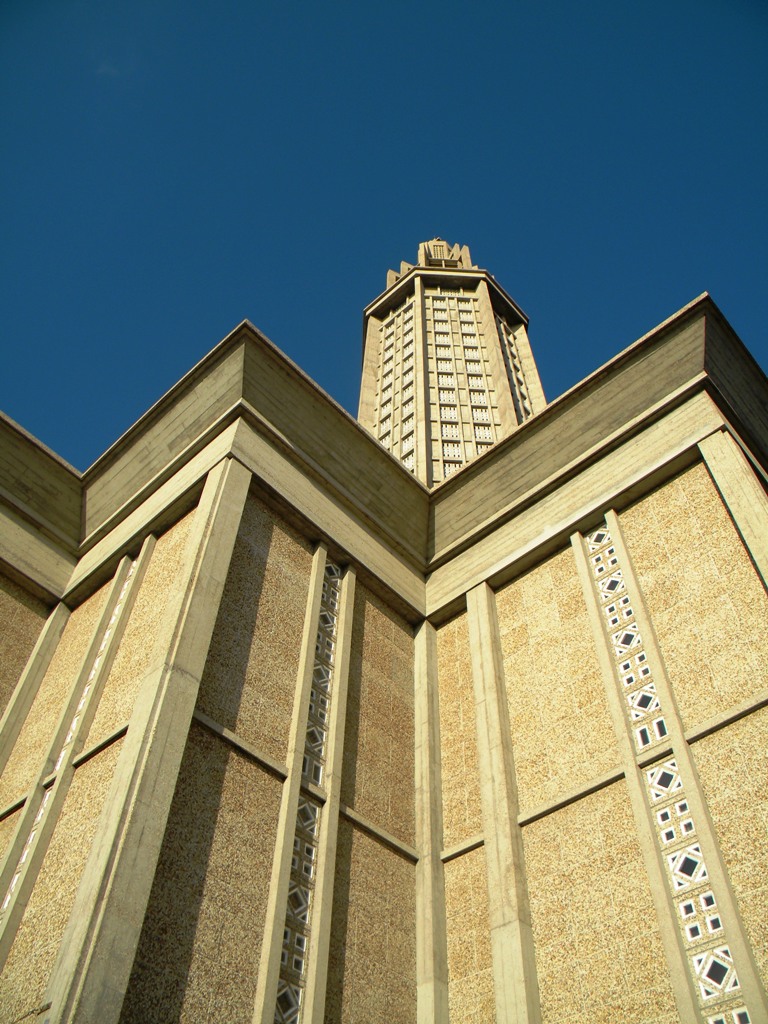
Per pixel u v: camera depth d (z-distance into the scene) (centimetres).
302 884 978
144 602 1182
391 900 1085
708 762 969
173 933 812
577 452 1417
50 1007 692
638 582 1195
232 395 1348
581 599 1261
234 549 1182
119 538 1368
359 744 1202
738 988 808
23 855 964
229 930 863
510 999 946
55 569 1419
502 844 1080
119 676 1083
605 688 1121
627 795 1018
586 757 1095
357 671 1288
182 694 948
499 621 1369
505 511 1469
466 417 2598
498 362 2791
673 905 902
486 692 1259
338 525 1392
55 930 802
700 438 1230
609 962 913
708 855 894
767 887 845
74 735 1047
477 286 3306
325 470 1426
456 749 1270
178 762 895
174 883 842
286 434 1377
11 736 1209
